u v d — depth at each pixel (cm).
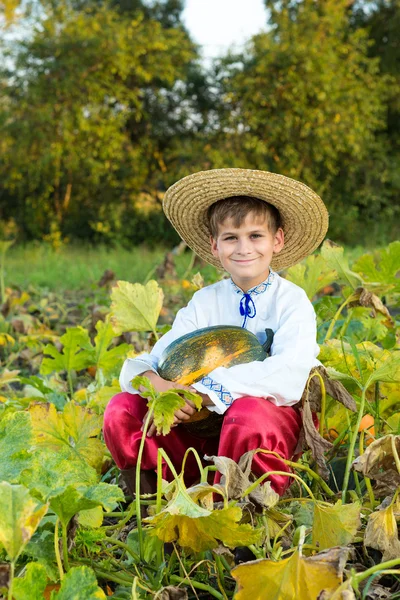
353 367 262
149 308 288
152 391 184
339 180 2108
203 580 181
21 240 2070
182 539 164
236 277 243
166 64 1972
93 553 190
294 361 213
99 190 2089
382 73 2239
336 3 2055
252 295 242
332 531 174
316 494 222
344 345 283
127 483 228
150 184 2125
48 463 161
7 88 1905
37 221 2039
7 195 2111
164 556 192
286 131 1933
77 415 230
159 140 2145
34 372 468
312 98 1958
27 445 163
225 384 207
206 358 215
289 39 1958
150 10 2464
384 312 279
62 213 2077
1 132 1895
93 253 1606
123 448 219
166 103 2103
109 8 2398
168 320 607
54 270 1136
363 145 2027
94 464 229
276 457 200
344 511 174
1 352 538
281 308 237
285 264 281
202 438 228
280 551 162
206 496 170
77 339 327
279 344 224
